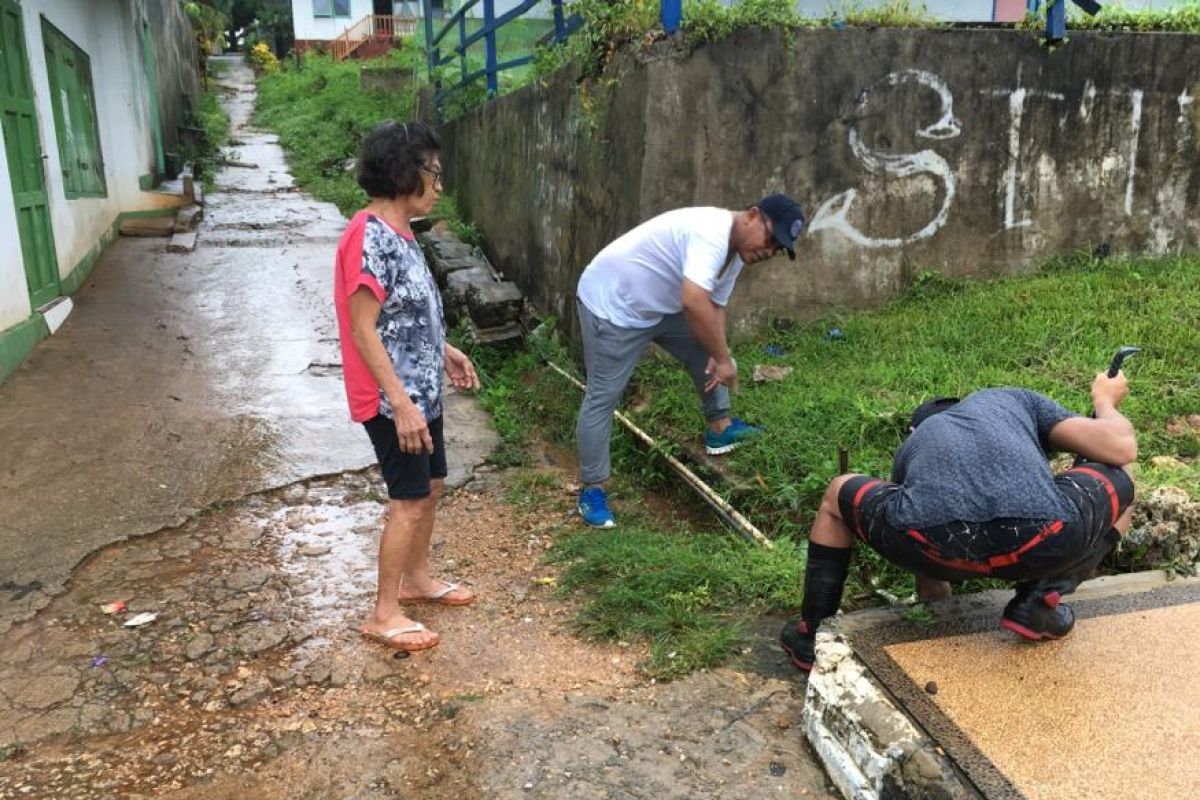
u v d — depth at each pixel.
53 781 2.61
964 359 5.03
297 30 29.55
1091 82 5.98
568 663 3.17
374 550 4.12
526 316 7.18
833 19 5.55
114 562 3.90
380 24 28.89
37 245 6.80
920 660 2.58
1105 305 5.48
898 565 2.62
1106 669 2.54
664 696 2.91
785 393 4.90
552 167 6.78
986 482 2.42
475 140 9.27
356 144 16.00
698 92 5.22
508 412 5.81
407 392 3.05
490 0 9.15
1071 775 2.16
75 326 6.91
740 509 4.25
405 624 3.31
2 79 6.27
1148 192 6.27
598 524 4.28
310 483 4.80
